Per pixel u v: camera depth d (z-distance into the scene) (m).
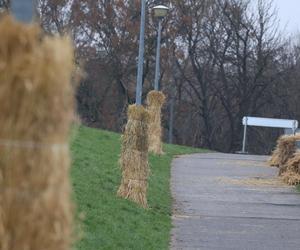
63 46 8.26
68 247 8.59
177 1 118.19
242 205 38.91
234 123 125.56
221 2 122.31
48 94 8.15
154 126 62.59
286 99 126.00
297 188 47.34
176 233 29.38
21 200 8.25
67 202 8.58
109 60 113.00
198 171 56.41
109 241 23.47
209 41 122.56
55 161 8.33
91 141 54.75
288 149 52.28
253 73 123.69
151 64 114.62
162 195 40.09
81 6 109.38
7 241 8.21
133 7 113.25
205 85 123.50
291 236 29.91
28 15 8.88
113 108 115.12
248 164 64.94
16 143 8.19
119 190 33.50
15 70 8.04
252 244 27.67
